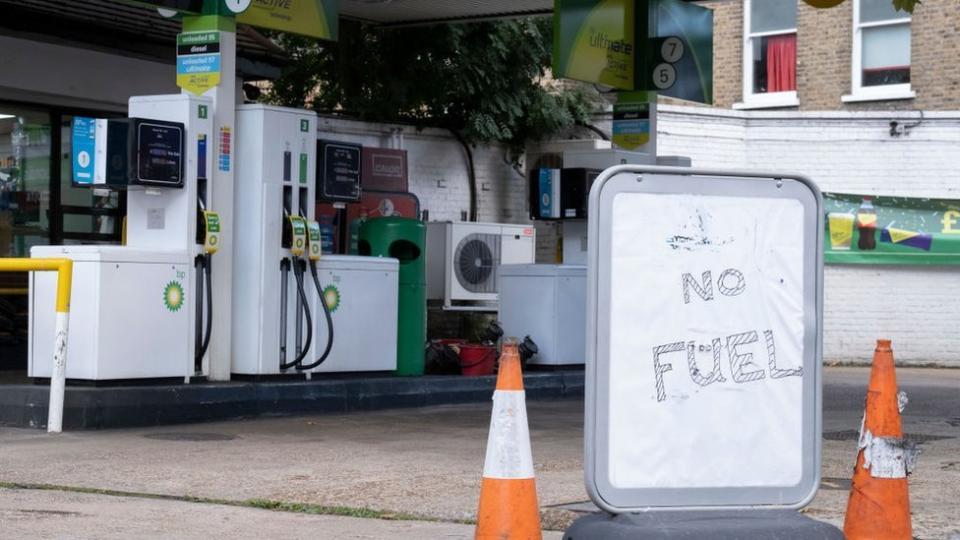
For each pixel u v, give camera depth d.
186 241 12.42
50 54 15.71
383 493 8.40
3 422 11.79
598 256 5.88
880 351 6.48
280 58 18.19
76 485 8.66
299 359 13.29
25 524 7.29
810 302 6.29
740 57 24.92
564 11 16.38
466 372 15.08
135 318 11.98
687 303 6.03
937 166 22.17
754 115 22.56
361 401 13.63
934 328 22.23
